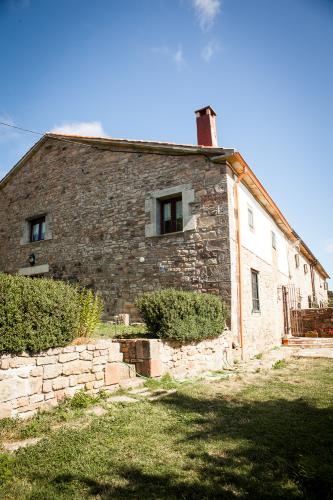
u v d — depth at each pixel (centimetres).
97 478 254
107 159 1084
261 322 1029
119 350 577
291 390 512
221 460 279
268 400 457
